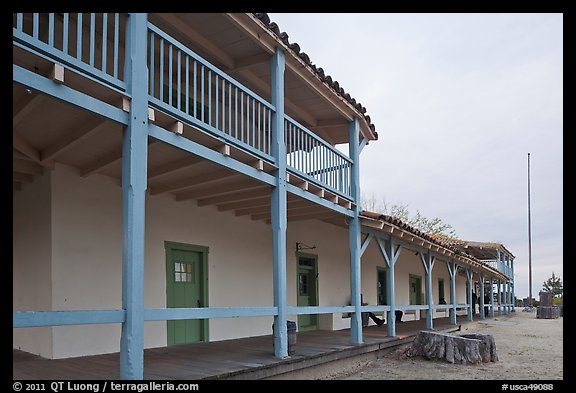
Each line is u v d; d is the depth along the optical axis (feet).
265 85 28.30
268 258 33.88
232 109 30.63
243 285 31.01
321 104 30.89
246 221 32.04
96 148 19.08
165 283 25.39
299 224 37.09
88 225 22.12
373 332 35.53
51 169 20.86
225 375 16.80
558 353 32.99
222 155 18.53
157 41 23.24
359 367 25.94
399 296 53.52
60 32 20.77
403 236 33.71
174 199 26.37
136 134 14.57
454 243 78.13
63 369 17.54
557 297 142.51
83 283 21.58
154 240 24.95
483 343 28.60
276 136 22.15
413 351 28.94
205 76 27.04
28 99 14.47
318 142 26.25
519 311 109.19
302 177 24.34
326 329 38.14
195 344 25.85
